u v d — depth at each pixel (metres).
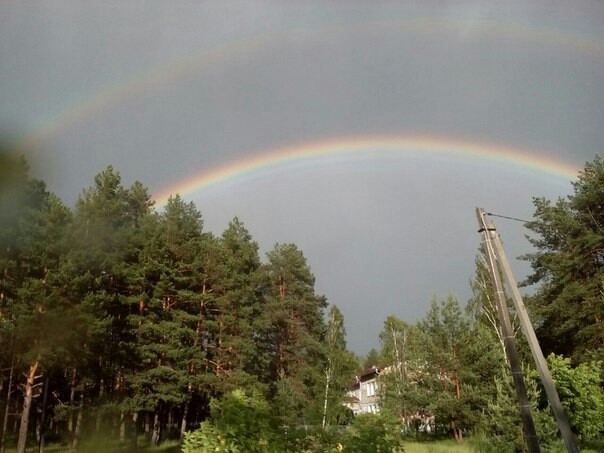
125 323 31.91
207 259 36.56
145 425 40.31
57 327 24.69
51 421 36.66
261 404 7.25
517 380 13.14
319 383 41.75
